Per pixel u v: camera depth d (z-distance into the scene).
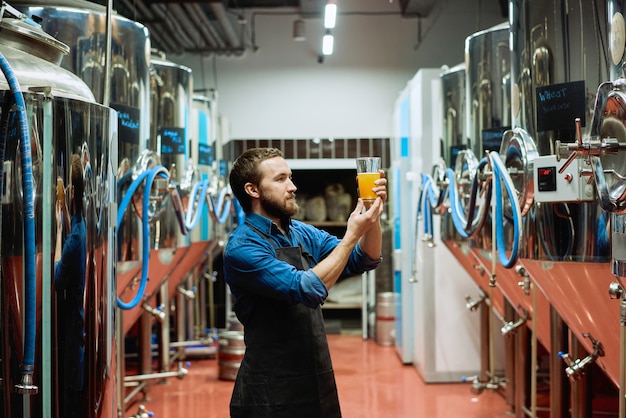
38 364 2.07
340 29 8.54
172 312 7.63
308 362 2.53
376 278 8.20
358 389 5.66
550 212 2.67
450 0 8.30
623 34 2.16
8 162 1.99
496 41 3.82
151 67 4.53
